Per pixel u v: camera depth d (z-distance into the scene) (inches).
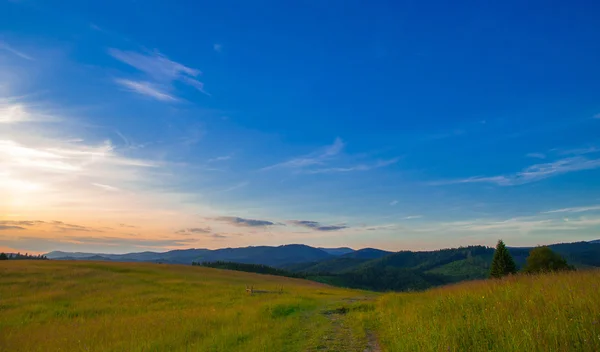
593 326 278.7
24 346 589.9
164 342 518.3
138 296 1492.4
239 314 829.2
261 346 465.4
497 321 356.2
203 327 637.3
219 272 2979.8
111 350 505.7
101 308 1213.1
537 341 275.0
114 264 2659.9
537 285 524.7
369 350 440.8
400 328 477.4
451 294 663.8
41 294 1465.3
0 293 1485.0
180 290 1718.8
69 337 637.9
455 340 334.6
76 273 2022.6
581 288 426.3
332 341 498.6
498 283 666.2
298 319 736.3
